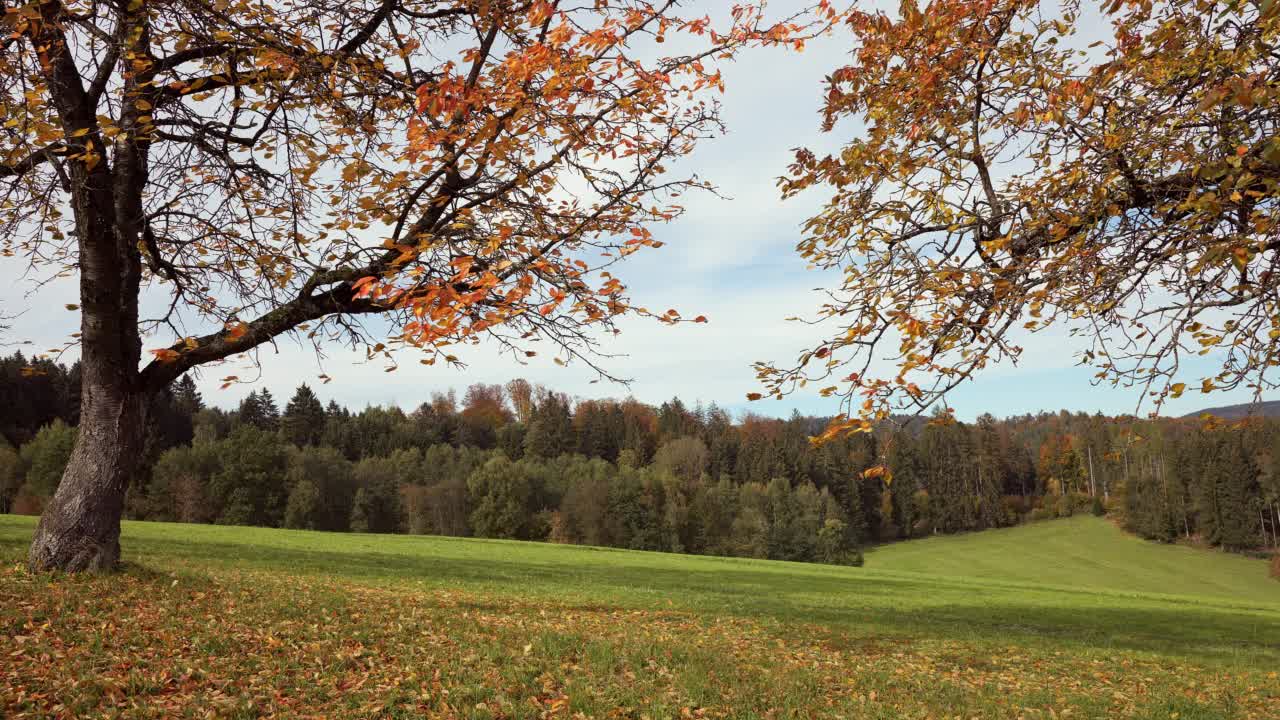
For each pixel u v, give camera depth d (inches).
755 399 197.0
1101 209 177.5
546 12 231.8
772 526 3235.7
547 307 213.9
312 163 310.3
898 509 4180.6
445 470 3346.5
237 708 255.8
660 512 3115.2
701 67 272.5
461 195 304.2
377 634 370.9
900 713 338.0
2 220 349.1
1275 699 427.5
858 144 223.5
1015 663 498.6
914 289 189.6
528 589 767.1
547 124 284.0
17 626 305.7
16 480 2522.1
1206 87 181.9
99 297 385.1
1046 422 5270.7
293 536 1328.7
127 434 408.5
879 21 217.3
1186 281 164.7
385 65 333.4
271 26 289.0
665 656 381.1
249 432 2748.5
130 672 275.3
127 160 384.2
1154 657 556.1
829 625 621.6
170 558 755.4
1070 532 3843.5
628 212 307.3
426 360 259.0
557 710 286.7
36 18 243.6
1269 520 3176.7
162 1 270.8
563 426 4311.0
